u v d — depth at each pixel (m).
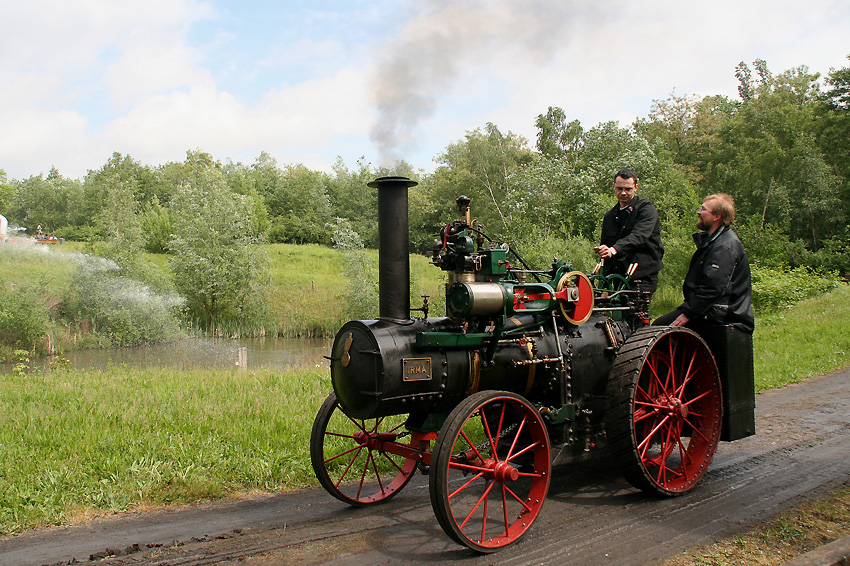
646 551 3.68
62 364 13.13
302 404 7.15
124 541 3.96
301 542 3.91
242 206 27.47
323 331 24.20
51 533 4.10
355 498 4.70
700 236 5.45
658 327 4.77
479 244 4.33
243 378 8.92
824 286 20.47
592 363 4.80
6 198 69.19
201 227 26.17
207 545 3.87
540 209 28.73
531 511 4.02
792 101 42.75
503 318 4.13
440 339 3.94
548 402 4.71
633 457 4.41
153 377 9.05
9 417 6.35
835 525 4.05
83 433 5.84
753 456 5.66
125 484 4.83
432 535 4.02
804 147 36.50
